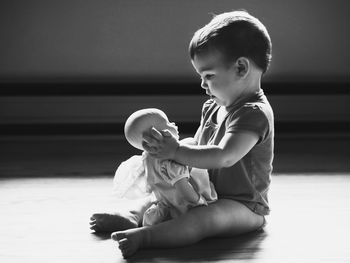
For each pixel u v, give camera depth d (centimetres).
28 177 239
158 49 342
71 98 333
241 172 164
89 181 232
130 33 340
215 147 156
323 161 270
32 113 333
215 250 153
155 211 163
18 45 336
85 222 178
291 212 189
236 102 167
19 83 331
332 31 344
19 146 305
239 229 165
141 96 334
